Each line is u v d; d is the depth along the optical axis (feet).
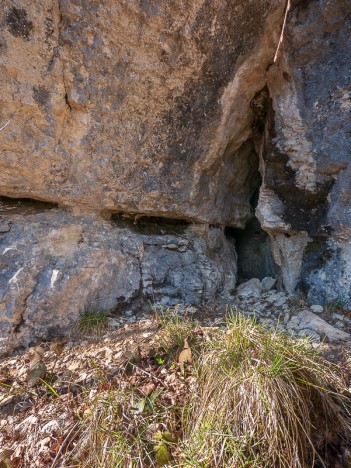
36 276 8.09
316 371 5.92
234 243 13.14
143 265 9.47
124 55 7.59
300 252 10.03
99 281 8.61
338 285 8.92
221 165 10.34
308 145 8.77
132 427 5.41
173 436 5.43
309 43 8.18
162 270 9.64
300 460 5.18
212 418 5.27
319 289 9.23
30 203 9.17
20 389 6.37
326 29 7.93
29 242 8.38
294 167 9.21
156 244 10.05
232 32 8.04
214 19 7.68
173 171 9.37
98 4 6.95
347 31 7.76
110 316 8.57
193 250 10.57
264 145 9.89
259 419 5.16
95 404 5.60
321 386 5.84
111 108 8.05
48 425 5.68
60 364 7.06
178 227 11.03
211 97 8.77
